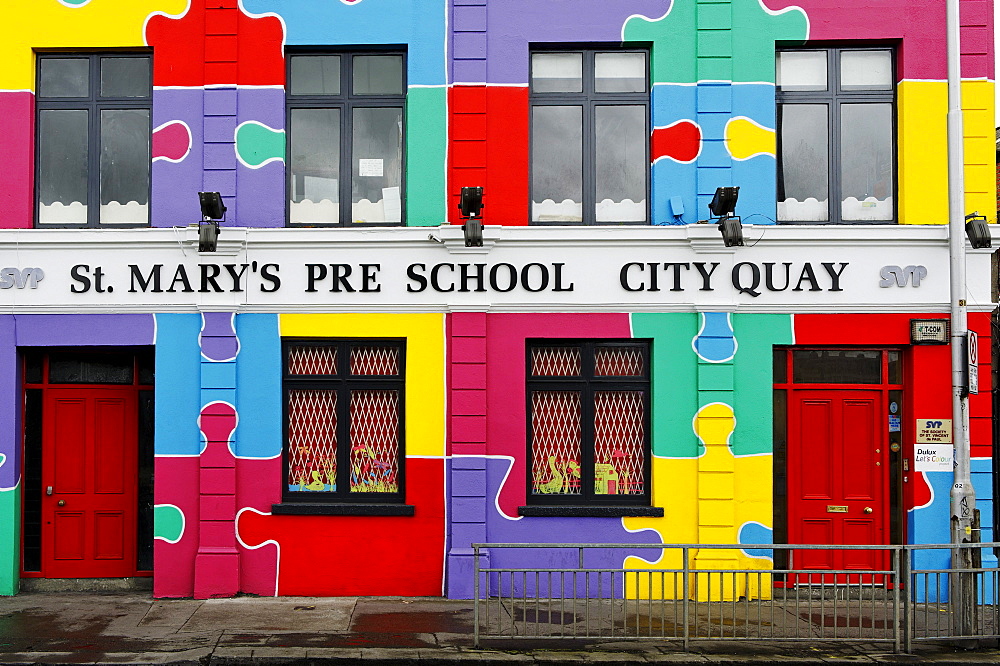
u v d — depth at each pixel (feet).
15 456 32.30
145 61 33.12
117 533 33.50
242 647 25.67
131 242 31.71
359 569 31.78
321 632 27.22
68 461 33.47
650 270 31.71
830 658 25.14
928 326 31.19
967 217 30.91
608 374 32.55
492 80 32.27
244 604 30.58
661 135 32.09
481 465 31.55
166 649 25.54
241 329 31.99
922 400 31.58
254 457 31.89
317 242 31.73
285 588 31.73
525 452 31.99
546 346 32.55
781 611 29.81
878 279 31.50
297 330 31.99
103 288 31.83
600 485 32.45
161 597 31.63
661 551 31.65
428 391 31.99
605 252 31.78
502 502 31.89
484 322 31.73
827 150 32.68
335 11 32.37
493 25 32.37
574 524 31.78
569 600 30.86
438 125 32.27
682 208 31.71
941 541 31.45
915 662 24.85
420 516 31.89
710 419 31.58
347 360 32.53
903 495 32.17
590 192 32.65
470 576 31.35
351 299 31.83
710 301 31.50
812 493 32.45
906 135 31.86
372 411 32.58
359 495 32.40
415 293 31.89
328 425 32.55
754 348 31.81
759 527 31.65
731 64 32.12
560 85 32.99
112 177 32.86
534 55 33.01
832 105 32.68
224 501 31.60
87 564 33.35
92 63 32.94
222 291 31.83
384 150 33.04
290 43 32.32
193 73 32.35
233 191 32.09
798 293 31.55
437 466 31.96
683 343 31.81
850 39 32.14
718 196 30.35
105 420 33.63
